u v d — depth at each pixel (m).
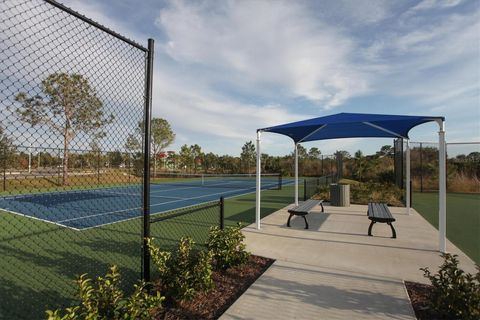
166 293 3.37
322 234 6.73
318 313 3.13
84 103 3.15
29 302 3.37
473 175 16.84
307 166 36.03
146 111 3.39
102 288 2.58
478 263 4.88
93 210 10.30
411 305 3.31
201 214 9.36
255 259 4.96
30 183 5.80
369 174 22.47
